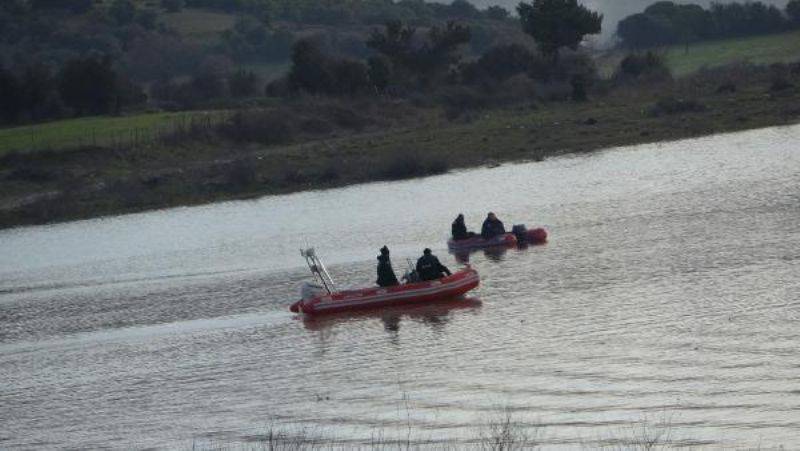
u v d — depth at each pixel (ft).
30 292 546.67
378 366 339.16
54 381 370.94
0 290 561.02
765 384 280.92
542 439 261.65
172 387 345.10
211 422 304.30
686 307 361.10
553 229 548.31
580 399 286.05
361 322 401.29
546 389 296.51
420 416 287.69
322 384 327.47
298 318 420.77
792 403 267.18
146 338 417.49
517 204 640.17
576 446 255.29
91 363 389.60
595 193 642.22
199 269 558.56
